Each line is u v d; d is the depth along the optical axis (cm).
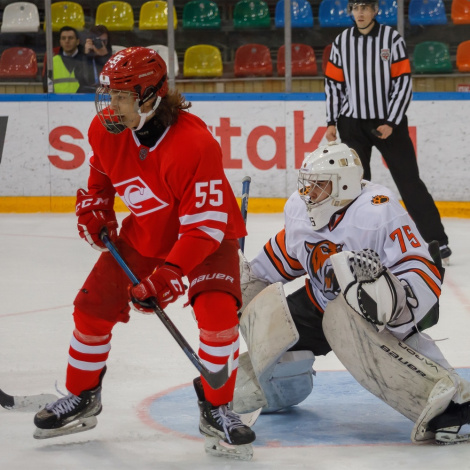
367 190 929
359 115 2055
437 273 881
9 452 868
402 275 864
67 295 1695
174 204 831
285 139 2738
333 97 2077
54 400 961
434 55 2912
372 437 911
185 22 3062
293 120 2728
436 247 922
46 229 2491
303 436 916
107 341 890
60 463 835
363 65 2033
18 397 961
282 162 2742
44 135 2775
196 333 1398
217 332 831
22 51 2964
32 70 2959
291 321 884
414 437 862
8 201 2795
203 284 834
